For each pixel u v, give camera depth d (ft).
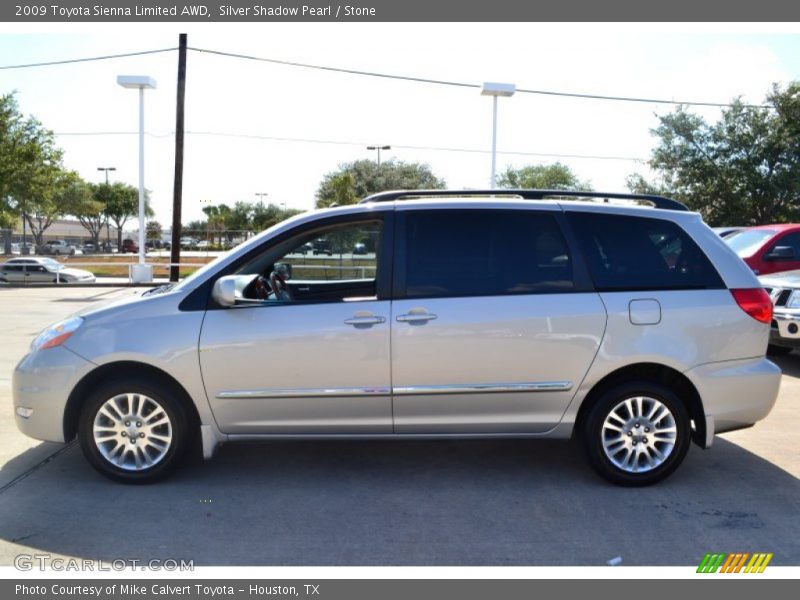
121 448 13.39
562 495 13.25
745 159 87.35
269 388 13.10
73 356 13.05
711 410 13.46
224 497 13.00
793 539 11.44
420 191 14.75
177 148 70.95
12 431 16.88
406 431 13.50
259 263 14.28
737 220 87.56
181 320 13.05
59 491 13.16
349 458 15.30
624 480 13.52
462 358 13.10
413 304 13.11
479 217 13.60
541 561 10.64
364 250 17.02
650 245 13.73
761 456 15.62
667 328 13.28
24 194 96.99
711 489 13.58
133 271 75.31
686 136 90.07
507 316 13.07
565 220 13.62
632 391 13.35
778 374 13.74
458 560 10.68
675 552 10.96
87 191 186.29
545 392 13.26
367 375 13.09
